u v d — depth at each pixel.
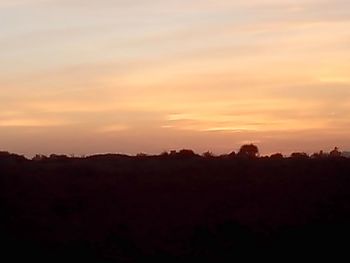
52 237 31.97
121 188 35.25
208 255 31.73
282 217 33.44
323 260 31.47
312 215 33.59
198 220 33.38
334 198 34.50
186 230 32.94
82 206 33.91
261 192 35.03
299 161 37.91
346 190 35.00
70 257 31.14
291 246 32.12
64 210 33.56
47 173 35.81
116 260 31.30
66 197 34.31
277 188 35.28
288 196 34.75
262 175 36.41
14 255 30.72
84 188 35.00
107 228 32.81
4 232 31.69
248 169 37.00
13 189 34.00
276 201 34.44
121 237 32.44
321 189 35.12
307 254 31.80
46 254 31.05
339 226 32.97
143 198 34.72
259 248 32.03
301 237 32.53
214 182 35.84
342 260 31.34
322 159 38.03
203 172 36.81
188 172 36.88
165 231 32.94
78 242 31.89
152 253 31.81
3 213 32.62
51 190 34.59
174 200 34.66
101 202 34.28
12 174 34.91
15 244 31.22
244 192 35.06
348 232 32.62
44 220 32.75
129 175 36.34
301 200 34.53
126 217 33.50
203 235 32.59
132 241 32.31
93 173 36.28
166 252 31.86
